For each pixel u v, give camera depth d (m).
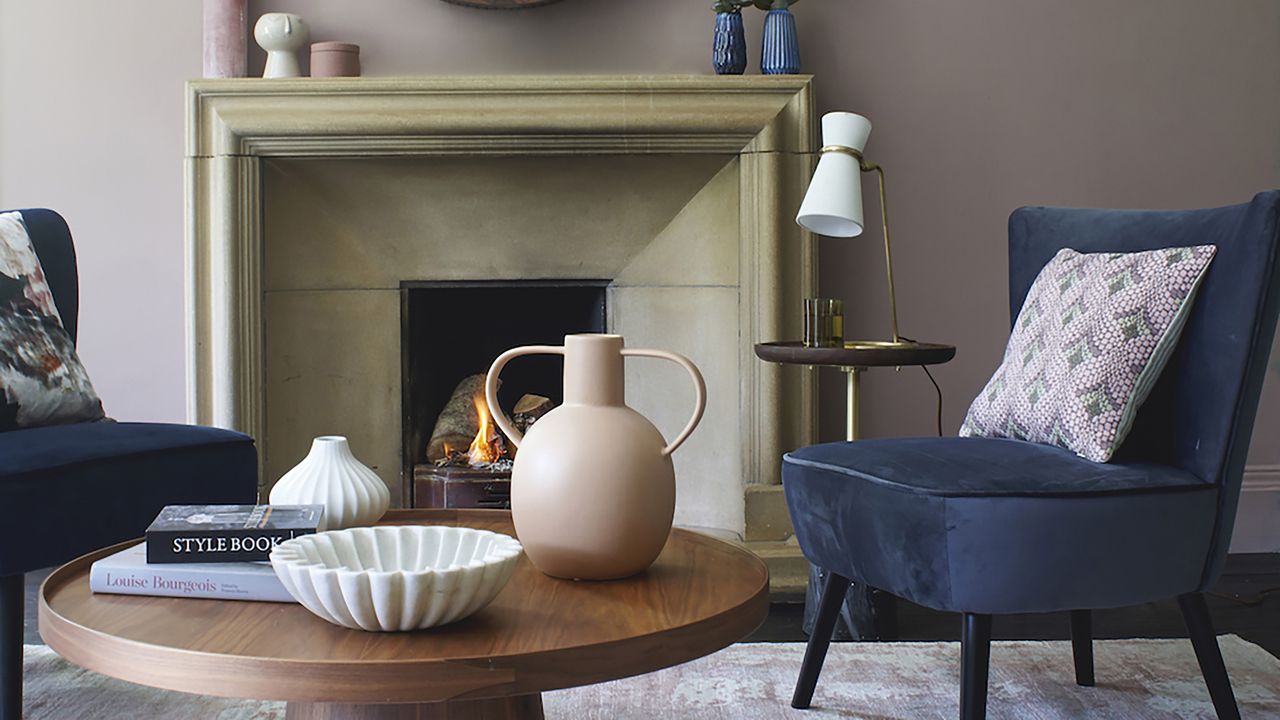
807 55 3.22
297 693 0.96
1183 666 2.23
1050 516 1.62
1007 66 3.25
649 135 3.01
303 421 3.22
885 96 3.24
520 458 1.29
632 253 3.26
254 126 2.97
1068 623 2.57
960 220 3.26
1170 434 1.84
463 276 3.26
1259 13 3.27
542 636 1.05
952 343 3.28
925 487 1.67
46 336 2.22
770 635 2.49
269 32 3.03
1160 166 3.28
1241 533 3.33
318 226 3.19
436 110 2.97
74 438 2.01
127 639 1.04
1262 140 3.29
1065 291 2.01
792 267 3.06
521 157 3.06
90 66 3.17
